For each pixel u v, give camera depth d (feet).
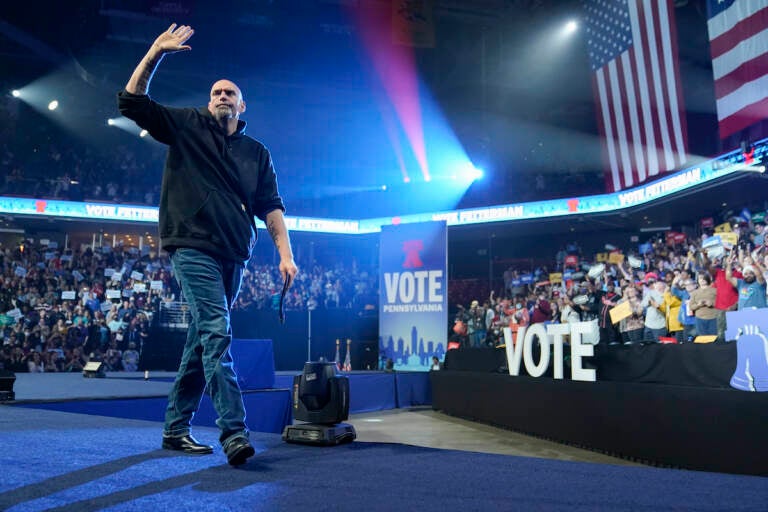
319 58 82.74
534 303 52.70
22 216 61.11
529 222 65.26
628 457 22.36
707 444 18.15
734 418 17.12
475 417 38.75
